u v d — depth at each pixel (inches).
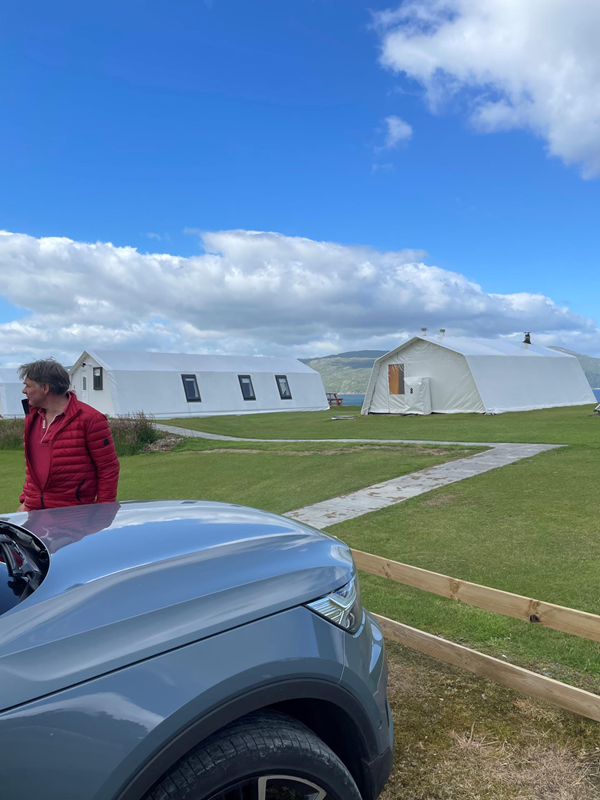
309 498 355.6
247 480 449.1
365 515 297.1
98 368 1239.5
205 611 66.9
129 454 712.4
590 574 189.2
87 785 53.6
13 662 56.0
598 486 318.0
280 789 69.0
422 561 214.5
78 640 59.6
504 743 109.0
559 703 112.8
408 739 111.5
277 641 68.0
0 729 51.9
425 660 144.9
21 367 147.5
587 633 113.4
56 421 146.6
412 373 1049.5
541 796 95.0
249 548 81.6
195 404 1288.1
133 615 63.8
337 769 68.1
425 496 329.7
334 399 1740.9
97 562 74.7
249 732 64.1
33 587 69.6
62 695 55.2
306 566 80.2
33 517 100.1
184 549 79.6
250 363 1494.8
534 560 206.8
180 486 448.1
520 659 140.0
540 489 321.4
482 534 245.3
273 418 1183.6
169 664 60.7
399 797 96.2
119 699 56.8
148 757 55.9
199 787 58.2
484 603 130.3
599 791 95.4
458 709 121.4
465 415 930.1
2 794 50.9
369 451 532.4
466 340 1090.1
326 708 75.7
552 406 1060.5
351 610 79.7
